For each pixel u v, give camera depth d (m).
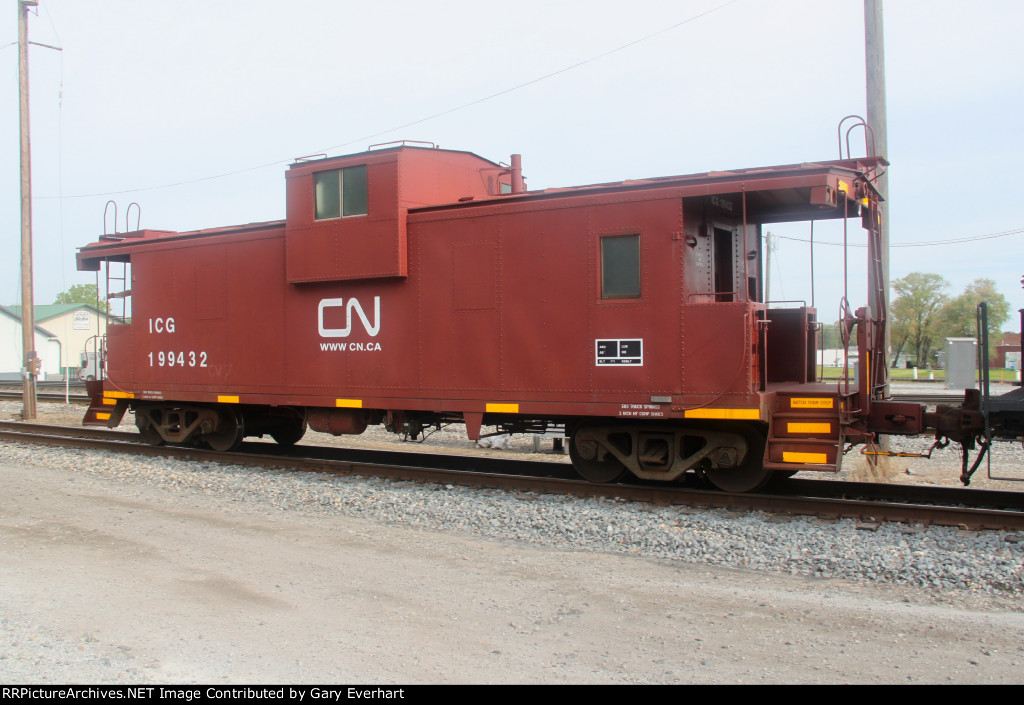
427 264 8.94
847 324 7.41
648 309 7.69
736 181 7.33
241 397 10.52
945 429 7.55
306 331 9.91
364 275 9.16
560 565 5.95
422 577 5.62
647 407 7.70
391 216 8.97
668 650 4.28
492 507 7.66
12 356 42.41
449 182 9.74
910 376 40.47
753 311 7.42
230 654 4.23
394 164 8.97
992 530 6.40
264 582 5.49
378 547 6.46
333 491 8.57
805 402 7.39
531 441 13.70
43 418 18.34
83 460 10.97
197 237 11.02
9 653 4.21
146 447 11.84
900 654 4.17
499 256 8.48
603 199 7.92
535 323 8.27
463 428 15.61
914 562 5.66
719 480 8.12
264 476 9.62
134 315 11.84
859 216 8.73
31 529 7.03
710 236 8.41
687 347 7.53
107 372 12.24
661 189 7.65
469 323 8.66
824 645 4.31
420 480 9.15
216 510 7.91
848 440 7.62
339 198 9.43
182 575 5.65
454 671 4.01
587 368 8.00
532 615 4.84
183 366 11.21
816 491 8.17
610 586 5.40
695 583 5.48
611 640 4.43
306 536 6.82
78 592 5.27
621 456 8.34
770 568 5.87
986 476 9.48
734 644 4.35
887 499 7.87
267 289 10.29
